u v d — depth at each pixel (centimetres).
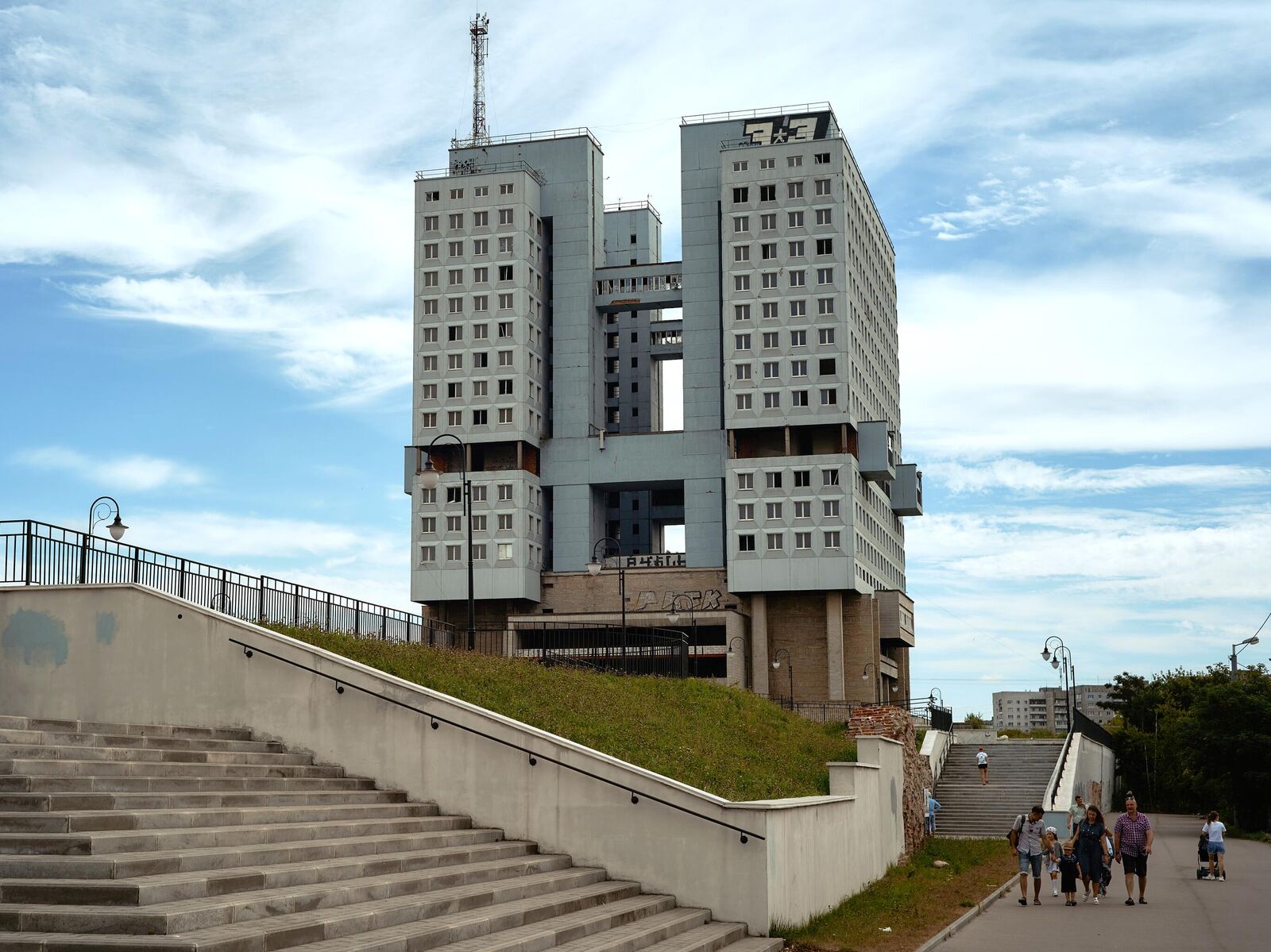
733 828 1852
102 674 2178
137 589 2186
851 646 10569
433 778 2009
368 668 2062
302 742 2072
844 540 10212
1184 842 5228
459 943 1309
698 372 11231
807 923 2008
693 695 3672
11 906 1112
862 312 11331
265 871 1298
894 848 3033
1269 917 2402
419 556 10875
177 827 1395
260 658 2111
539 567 11100
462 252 11281
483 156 11944
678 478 11100
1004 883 3062
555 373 11500
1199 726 6431
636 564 11250
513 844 1875
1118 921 2327
